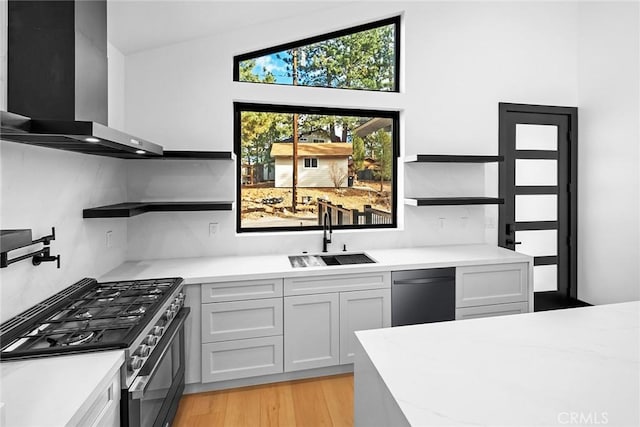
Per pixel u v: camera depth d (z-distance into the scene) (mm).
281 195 3262
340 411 2287
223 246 3033
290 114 3250
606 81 3461
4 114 1111
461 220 3523
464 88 3455
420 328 1429
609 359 1149
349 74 3354
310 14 3113
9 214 1497
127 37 2492
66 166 1951
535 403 916
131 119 2811
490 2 3502
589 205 3672
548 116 3699
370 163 3428
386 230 3359
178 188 2938
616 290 3426
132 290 2025
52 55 1546
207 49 2926
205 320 2393
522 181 3656
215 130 2967
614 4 3363
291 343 2539
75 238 2049
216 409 2299
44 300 1753
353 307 2643
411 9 3303
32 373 1177
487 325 1449
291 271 2502
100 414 1168
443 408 898
